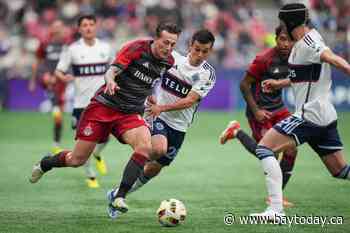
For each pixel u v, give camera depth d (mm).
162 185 30562
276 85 25188
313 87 21141
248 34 72438
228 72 68062
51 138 48844
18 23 73500
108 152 42594
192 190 29172
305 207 24984
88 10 73688
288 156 25547
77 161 22984
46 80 41250
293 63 21328
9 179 31938
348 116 62469
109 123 22453
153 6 72188
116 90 22172
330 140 21578
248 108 26906
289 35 21391
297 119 21391
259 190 29266
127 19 73688
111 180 31953
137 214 23641
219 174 34156
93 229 20984
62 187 29781
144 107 22922
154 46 22000
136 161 21656
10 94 68125
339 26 70750
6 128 54438
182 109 23609
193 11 73500
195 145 46406
